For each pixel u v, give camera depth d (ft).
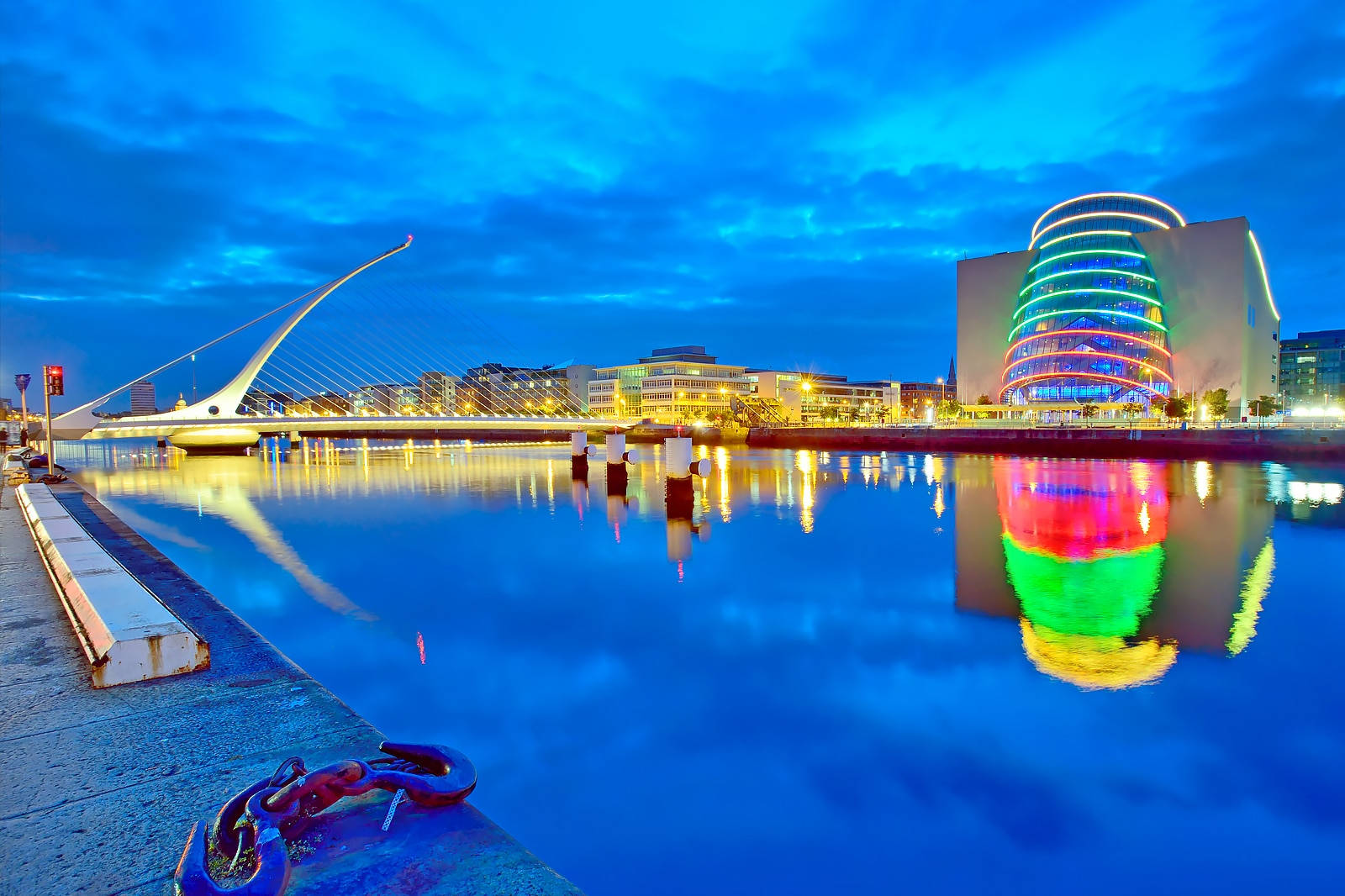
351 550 68.59
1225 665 35.60
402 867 8.24
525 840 22.02
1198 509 92.63
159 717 12.87
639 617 45.24
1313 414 376.48
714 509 100.37
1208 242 304.30
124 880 8.18
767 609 46.98
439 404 453.99
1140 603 47.57
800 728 29.25
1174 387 299.38
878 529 80.89
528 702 31.78
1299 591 50.01
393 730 29.12
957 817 23.11
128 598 17.84
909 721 29.84
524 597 50.26
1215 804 23.61
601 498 114.52
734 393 449.89
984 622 43.80
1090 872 20.62
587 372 513.45
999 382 354.33
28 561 27.86
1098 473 148.25
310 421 208.44
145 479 144.25
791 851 21.54
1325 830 22.30
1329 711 30.12
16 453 113.60
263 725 12.56
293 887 7.77
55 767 10.89
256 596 50.37
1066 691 32.76
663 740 28.27
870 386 567.59
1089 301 314.96
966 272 363.76
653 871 20.59
